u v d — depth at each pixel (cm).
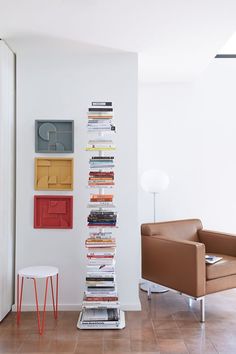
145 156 497
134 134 393
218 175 499
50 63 393
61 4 289
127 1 284
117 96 394
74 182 390
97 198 354
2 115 355
